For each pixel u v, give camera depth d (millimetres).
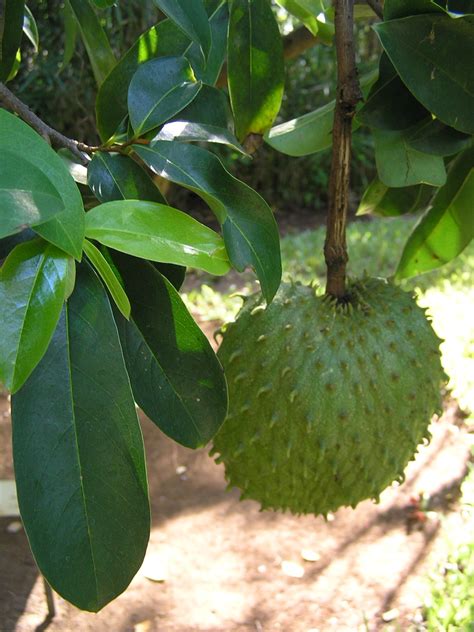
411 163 465
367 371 531
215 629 1064
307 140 584
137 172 379
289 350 526
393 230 2551
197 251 329
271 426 529
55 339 318
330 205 498
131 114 379
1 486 1331
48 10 2328
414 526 1235
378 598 1098
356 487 560
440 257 625
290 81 3150
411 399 542
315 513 593
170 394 387
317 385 522
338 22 419
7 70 490
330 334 533
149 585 1144
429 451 1397
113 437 319
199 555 1201
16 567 1159
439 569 1122
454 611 1009
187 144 381
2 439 1472
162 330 381
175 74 396
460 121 425
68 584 308
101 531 315
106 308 322
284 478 558
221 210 351
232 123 568
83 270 323
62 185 273
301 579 1147
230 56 517
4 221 234
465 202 588
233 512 1306
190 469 1412
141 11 2379
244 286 2299
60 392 315
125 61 443
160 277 373
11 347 274
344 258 533
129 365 383
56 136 363
